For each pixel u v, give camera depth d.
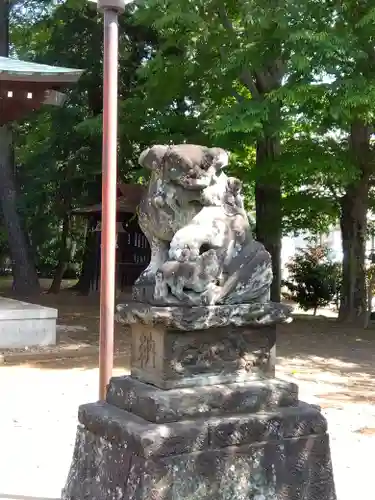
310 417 3.41
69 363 8.88
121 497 3.08
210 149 3.61
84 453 3.52
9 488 4.32
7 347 9.49
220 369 3.41
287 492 3.30
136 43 16.20
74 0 13.70
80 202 17.81
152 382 3.38
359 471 4.77
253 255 3.54
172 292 3.31
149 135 12.38
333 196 13.70
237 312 3.37
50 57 16.55
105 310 3.85
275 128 9.65
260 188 13.13
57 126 16.45
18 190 18.53
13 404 6.59
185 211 3.51
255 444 3.25
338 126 11.31
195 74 11.21
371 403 6.92
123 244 17.75
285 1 9.33
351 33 9.79
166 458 3.02
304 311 17.20
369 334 12.42
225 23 10.73
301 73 9.60
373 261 14.21
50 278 27.53
